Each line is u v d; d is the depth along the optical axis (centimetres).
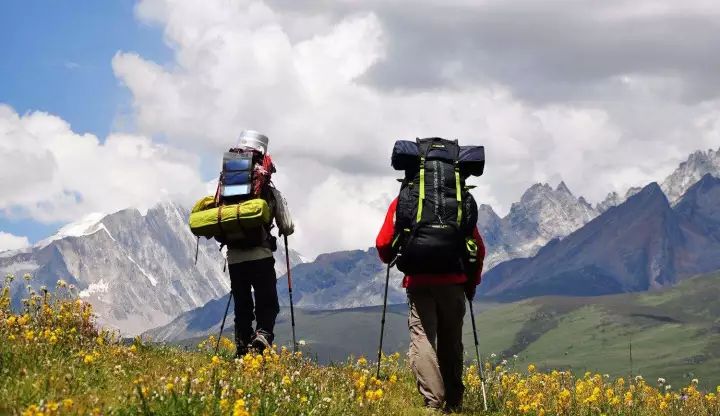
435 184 1042
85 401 662
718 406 1256
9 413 612
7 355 784
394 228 1070
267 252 1259
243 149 1292
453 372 1100
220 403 671
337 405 814
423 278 1048
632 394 1273
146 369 916
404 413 930
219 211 1220
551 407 1123
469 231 1044
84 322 1139
